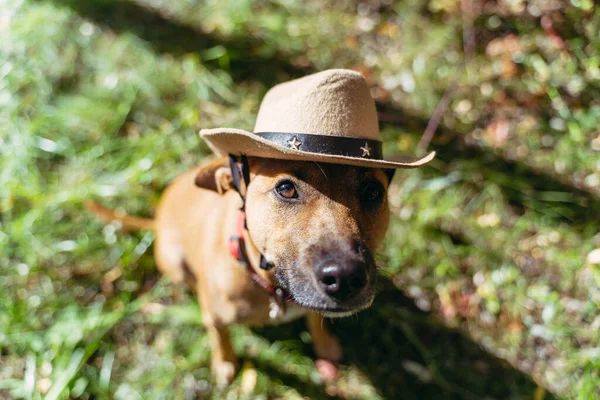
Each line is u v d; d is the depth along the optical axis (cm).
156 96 94
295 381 71
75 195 82
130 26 104
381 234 52
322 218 47
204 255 61
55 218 82
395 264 79
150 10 107
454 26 99
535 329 72
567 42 89
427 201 82
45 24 100
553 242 79
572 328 71
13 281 77
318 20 106
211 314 62
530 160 86
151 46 101
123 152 88
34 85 95
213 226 60
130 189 84
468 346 73
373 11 106
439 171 86
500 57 94
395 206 84
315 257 46
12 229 79
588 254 76
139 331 75
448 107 92
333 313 48
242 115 92
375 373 72
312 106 46
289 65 100
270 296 58
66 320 73
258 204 50
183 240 67
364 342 74
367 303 48
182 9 107
